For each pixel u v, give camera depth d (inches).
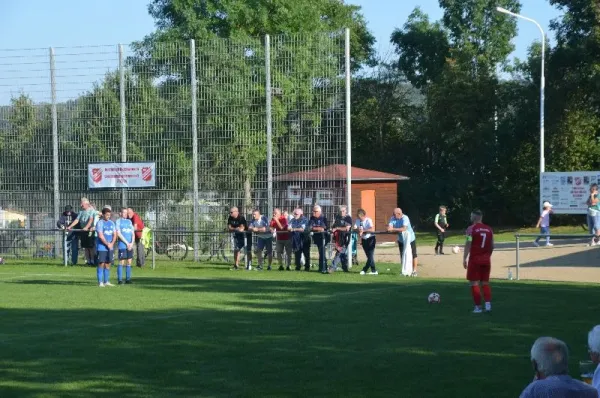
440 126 2176.4
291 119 1046.4
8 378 371.2
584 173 1305.4
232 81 1076.5
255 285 781.3
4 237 1138.7
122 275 880.9
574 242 1228.5
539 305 605.3
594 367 236.2
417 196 2229.3
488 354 416.8
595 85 1807.3
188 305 621.9
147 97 1111.0
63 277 890.7
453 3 2524.6
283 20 1663.4
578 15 1905.8
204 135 1088.2
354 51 2586.1
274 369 384.8
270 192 1055.0
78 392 344.5
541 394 196.2
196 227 1083.3
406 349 431.2
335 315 559.5
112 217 802.8
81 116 1135.6
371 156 2397.9
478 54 2378.2
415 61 2620.6
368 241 920.9
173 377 370.0
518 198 2007.9
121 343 453.7
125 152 1119.0
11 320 543.5
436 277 895.7
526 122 2000.5
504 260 1021.8
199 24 1603.1
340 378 365.4
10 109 1159.0
